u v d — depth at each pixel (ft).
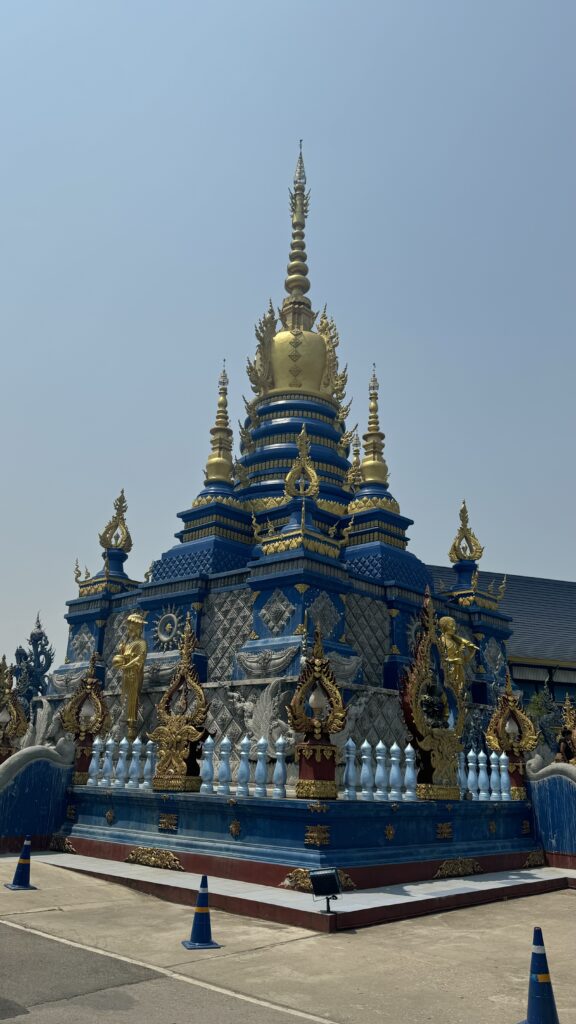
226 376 111.75
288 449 108.99
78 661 100.53
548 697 151.23
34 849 52.95
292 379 119.75
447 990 24.88
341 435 118.21
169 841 46.21
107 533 107.76
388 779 55.11
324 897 36.58
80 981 24.68
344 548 96.63
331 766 42.22
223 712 73.67
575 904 42.57
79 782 55.36
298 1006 22.97
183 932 31.63
